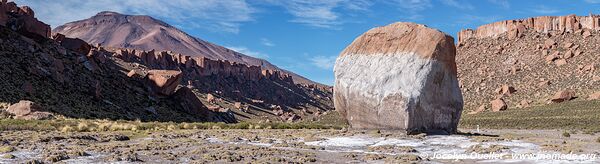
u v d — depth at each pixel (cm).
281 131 3884
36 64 7500
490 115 10844
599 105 9619
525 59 14912
